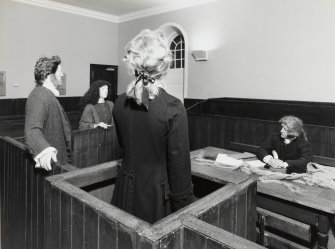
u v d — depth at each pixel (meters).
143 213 1.34
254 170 2.66
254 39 7.18
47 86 2.29
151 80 1.27
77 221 1.26
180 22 8.74
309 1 6.20
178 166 1.30
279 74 6.82
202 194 2.11
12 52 8.23
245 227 1.46
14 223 2.46
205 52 8.08
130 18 10.15
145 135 1.32
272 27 6.83
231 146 4.96
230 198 1.29
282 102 6.75
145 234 0.95
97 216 1.14
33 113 2.03
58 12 9.05
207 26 8.10
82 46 9.76
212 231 0.96
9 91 8.27
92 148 3.96
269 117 6.42
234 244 0.89
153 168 1.34
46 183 1.49
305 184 2.42
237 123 5.07
